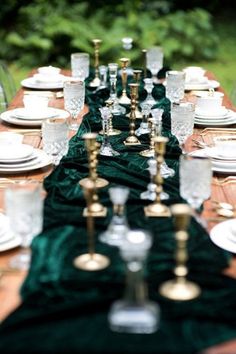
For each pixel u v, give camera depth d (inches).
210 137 126.1
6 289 68.9
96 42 171.9
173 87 139.4
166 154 109.4
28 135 126.3
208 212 88.9
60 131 102.3
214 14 427.8
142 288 58.8
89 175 96.2
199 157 106.8
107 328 58.5
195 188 78.7
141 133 122.8
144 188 94.0
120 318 58.4
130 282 58.6
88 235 76.2
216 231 81.5
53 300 64.0
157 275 67.1
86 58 165.0
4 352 56.1
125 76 151.6
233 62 378.3
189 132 111.0
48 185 94.3
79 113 140.9
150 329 57.9
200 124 133.8
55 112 136.4
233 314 61.2
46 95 159.2
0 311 64.7
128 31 363.3
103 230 78.4
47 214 83.1
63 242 74.4
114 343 56.5
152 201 87.8
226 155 106.5
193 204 80.1
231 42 404.8
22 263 73.7
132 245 57.8
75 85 126.1
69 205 86.7
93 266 69.0
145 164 104.3
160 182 85.4
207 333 58.4
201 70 174.2
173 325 59.4
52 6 374.6
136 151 113.0
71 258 71.1
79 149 112.5
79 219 81.0
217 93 158.9
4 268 73.0
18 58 366.0
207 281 66.5
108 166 103.6
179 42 373.1
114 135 123.1
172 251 71.9
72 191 91.1
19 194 68.6
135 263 58.4
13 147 106.7
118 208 76.7
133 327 58.0
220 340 57.5
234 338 58.1
